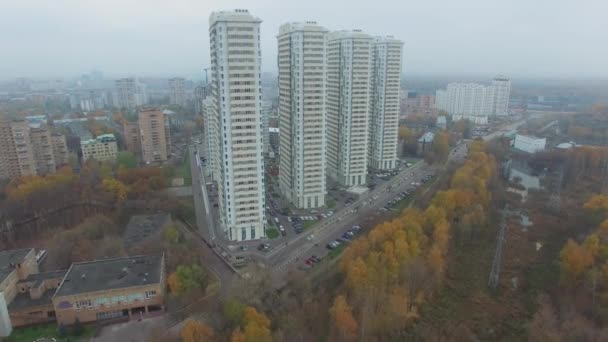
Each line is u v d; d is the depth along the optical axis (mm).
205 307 128375
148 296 129000
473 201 195000
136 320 125938
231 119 167750
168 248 155125
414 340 120688
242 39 159875
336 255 168875
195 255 155750
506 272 159750
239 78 163625
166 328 120375
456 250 173500
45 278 136500
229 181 175500
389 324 120125
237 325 114125
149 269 138125
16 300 129125
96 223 179750
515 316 135000
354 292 126375
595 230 174000
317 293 135125
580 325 120188
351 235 188125
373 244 147875
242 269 155250
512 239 186125
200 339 104188
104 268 137875
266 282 137375
